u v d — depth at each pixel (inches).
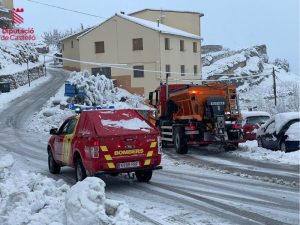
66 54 2605.8
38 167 583.2
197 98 725.3
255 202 354.9
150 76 1903.3
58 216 279.6
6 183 397.7
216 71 2561.5
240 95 2326.5
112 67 1967.3
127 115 433.7
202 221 299.6
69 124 485.7
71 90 1375.5
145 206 348.2
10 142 896.3
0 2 2404.0
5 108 1466.5
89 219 257.9
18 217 286.2
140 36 1913.1
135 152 417.1
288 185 425.4
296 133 630.5
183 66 2048.5
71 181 474.3
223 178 472.7
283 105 1485.0
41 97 1635.1
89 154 410.3
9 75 1905.8
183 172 519.5
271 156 628.4
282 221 298.7
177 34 1972.2
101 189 279.4
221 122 705.0
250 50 2869.1
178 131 726.5
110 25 1964.8
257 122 849.5
